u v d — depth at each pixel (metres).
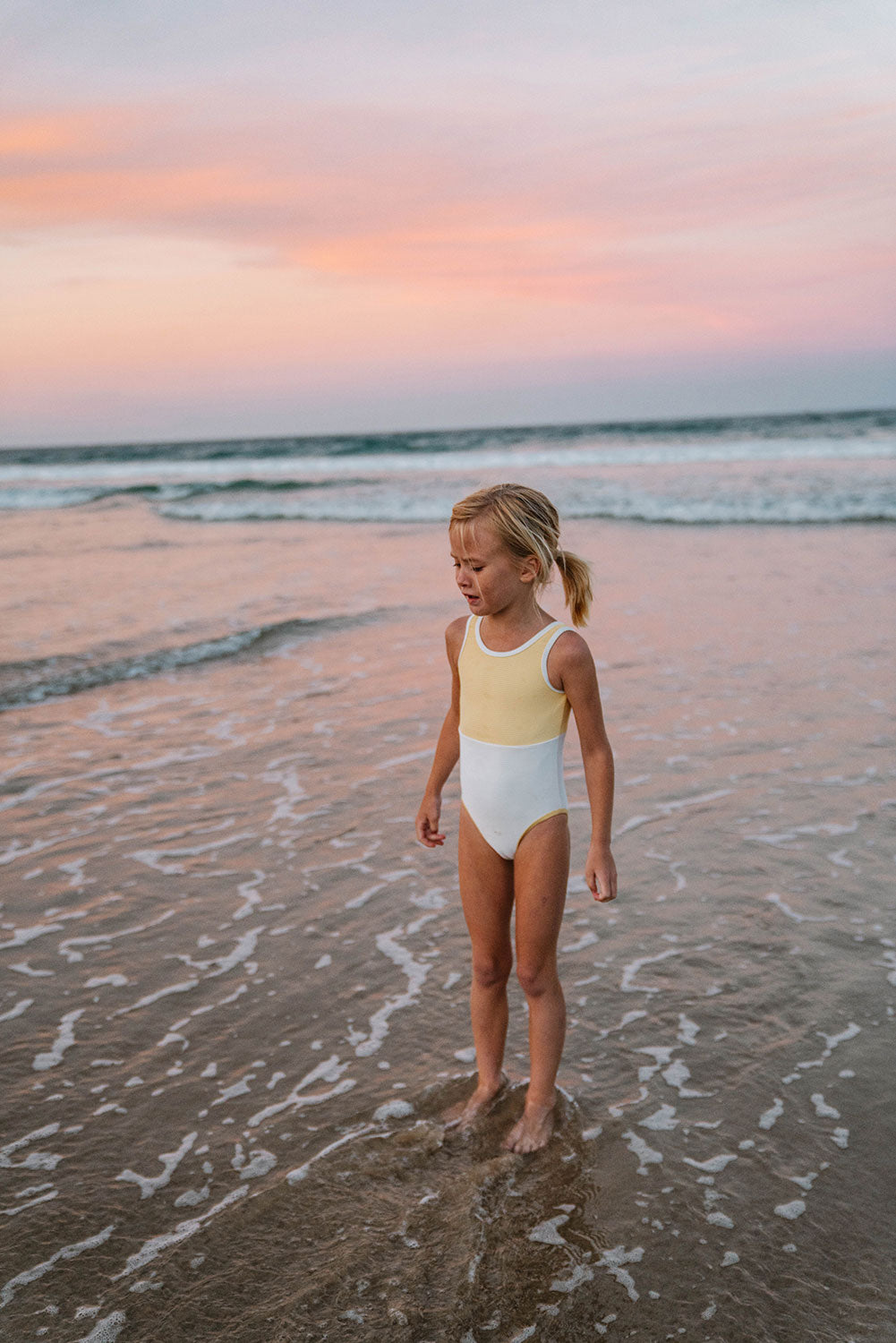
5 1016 3.06
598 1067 2.75
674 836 4.25
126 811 4.71
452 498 19.12
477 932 2.54
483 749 2.42
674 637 7.82
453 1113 2.58
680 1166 2.36
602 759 2.39
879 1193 2.25
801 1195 2.25
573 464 28.45
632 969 3.24
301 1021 3.01
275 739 5.72
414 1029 2.96
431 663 7.30
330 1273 2.06
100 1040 2.93
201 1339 1.90
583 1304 1.97
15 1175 2.37
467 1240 2.15
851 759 5.08
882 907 3.58
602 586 10.06
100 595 10.09
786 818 4.39
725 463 24.69
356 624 8.60
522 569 2.31
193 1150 2.46
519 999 3.13
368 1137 2.49
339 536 15.08
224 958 3.38
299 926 3.59
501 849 2.44
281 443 54.41
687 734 5.55
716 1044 2.83
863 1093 2.60
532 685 2.35
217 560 12.62
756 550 12.23
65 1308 1.98
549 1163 2.38
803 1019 2.93
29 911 3.75
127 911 3.73
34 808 4.75
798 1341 1.87
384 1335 1.91
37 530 16.59
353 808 4.68
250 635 8.10
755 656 7.15
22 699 6.57
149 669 7.30
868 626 7.91
